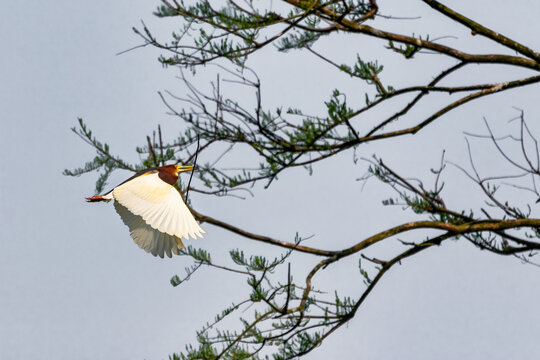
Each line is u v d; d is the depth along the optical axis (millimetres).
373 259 12812
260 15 11133
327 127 12281
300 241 12477
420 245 12766
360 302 12562
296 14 11578
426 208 13188
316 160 12828
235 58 11680
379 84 12438
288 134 12445
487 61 12336
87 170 12789
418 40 12055
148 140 12109
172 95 12141
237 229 12617
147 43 11695
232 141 12445
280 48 12258
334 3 11023
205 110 12055
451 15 12281
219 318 12172
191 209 12508
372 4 11836
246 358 12062
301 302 12094
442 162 13242
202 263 11781
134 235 8945
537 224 12641
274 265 11523
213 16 11234
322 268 12609
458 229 12742
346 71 12422
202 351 12055
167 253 8859
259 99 11984
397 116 13203
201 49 11625
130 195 8797
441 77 13062
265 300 11758
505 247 13203
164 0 11219
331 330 12508
